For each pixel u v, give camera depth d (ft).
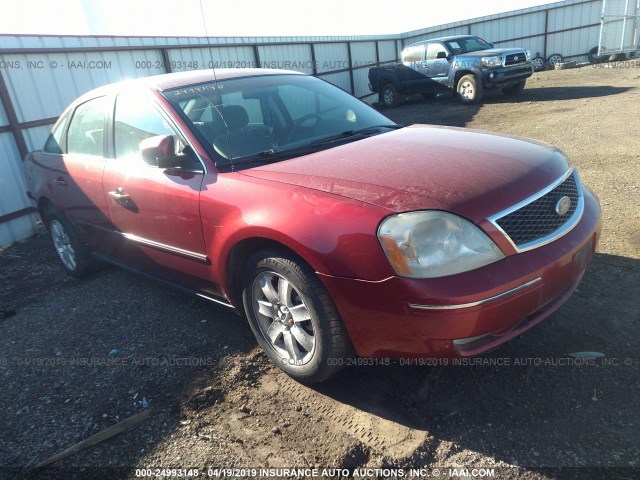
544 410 7.91
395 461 7.25
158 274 12.10
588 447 7.14
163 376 9.86
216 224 9.37
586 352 9.14
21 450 8.26
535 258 7.56
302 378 8.97
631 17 70.28
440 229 7.16
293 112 11.92
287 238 8.06
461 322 6.96
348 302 7.70
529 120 34.17
